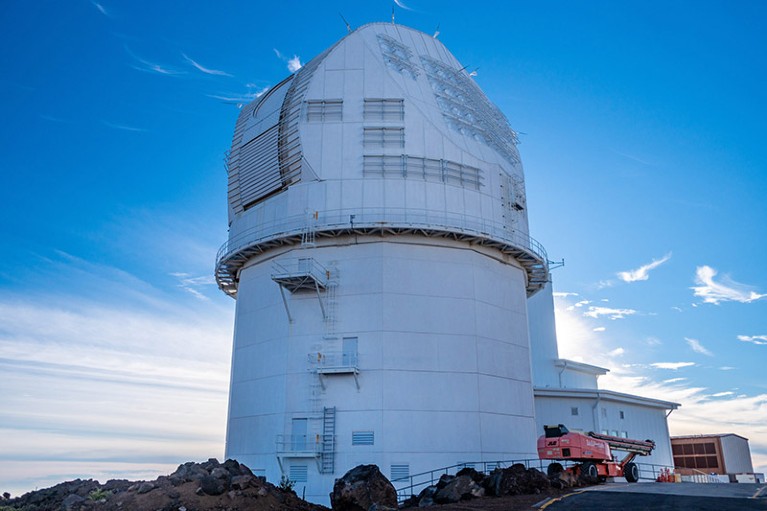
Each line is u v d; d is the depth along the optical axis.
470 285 41.31
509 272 44.94
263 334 41.75
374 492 24.83
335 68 44.88
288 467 37.28
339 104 43.28
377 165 41.34
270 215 42.88
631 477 39.50
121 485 23.95
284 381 39.19
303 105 43.56
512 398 41.47
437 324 39.53
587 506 23.28
